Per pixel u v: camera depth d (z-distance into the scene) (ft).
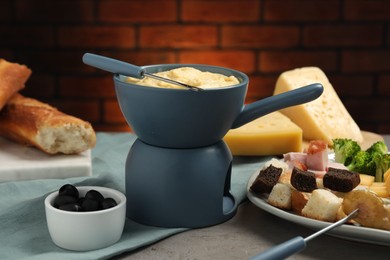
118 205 3.26
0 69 4.75
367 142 5.16
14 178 4.10
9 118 4.55
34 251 3.22
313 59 8.90
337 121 5.24
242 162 4.54
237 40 8.77
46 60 8.82
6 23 8.70
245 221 3.60
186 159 3.42
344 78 9.00
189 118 3.28
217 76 3.62
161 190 3.43
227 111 3.35
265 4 8.68
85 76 8.88
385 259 3.20
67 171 4.14
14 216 3.54
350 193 3.20
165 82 3.41
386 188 3.57
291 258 3.19
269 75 8.89
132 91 3.28
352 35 8.86
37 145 4.30
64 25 8.71
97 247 3.22
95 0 8.63
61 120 4.23
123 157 4.49
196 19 8.68
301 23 8.77
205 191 3.46
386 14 8.80
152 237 3.33
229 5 8.66
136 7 8.63
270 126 4.73
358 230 3.15
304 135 5.16
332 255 3.23
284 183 3.51
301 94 3.46
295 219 3.31
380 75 9.00
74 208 3.21
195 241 3.35
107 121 9.02
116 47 8.77
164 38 8.73
